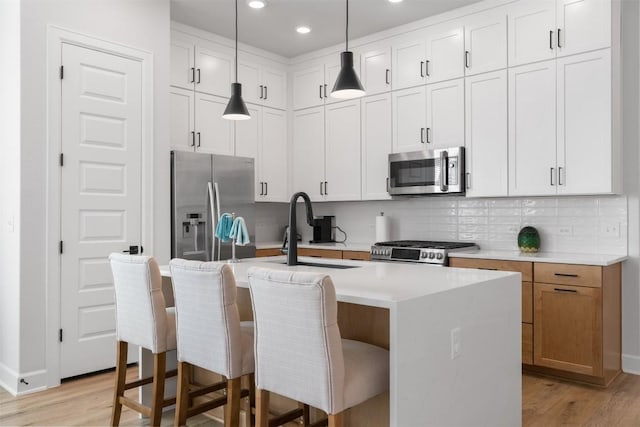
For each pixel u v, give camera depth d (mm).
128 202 3693
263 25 4465
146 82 3807
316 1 3971
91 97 3492
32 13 3197
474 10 4027
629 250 3586
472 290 2113
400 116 4512
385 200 5012
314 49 5121
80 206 3430
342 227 5422
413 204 4828
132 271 2434
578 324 3271
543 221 4000
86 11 3461
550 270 3385
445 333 1950
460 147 4078
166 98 3939
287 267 2760
